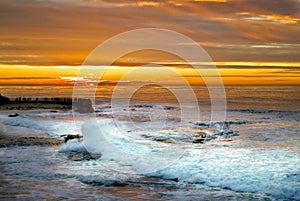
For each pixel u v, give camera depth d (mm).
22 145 15133
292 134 17422
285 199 8242
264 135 17234
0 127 20156
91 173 10656
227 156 12430
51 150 14094
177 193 8758
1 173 10641
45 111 28656
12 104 34156
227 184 9344
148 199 8328
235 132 18203
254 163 11336
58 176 10312
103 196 8562
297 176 9781
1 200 8281
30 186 9359
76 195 8633
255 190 8852
